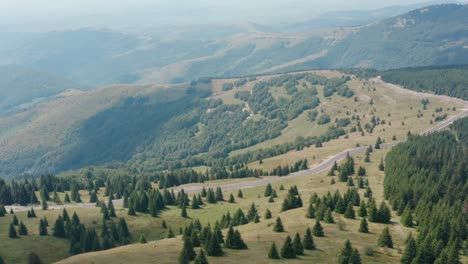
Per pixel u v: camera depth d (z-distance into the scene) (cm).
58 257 14488
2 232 15462
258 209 17000
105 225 16262
